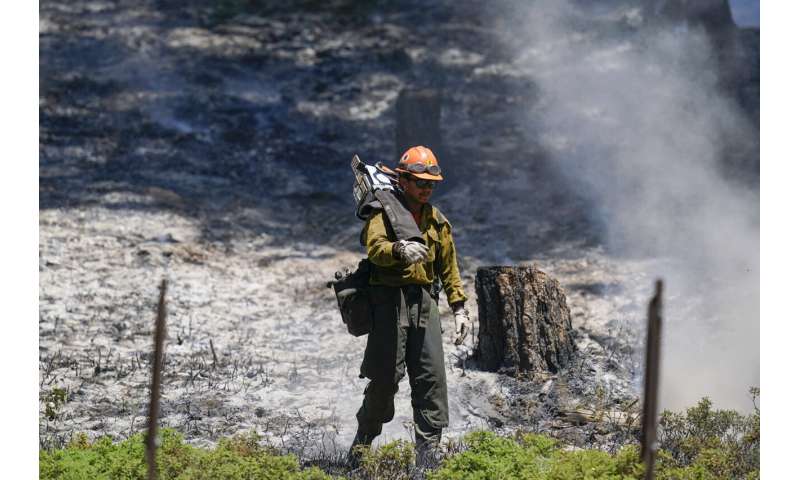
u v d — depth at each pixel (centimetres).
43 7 10125
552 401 2528
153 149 6512
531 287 2747
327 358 3084
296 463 1738
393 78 8212
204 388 2709
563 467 1620
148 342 3203
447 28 9512
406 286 1922
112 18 9831
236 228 5081
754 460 1873
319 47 9062
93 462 1748
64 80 7894
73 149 6391
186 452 1745
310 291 4069
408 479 1794
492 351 2770
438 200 5544
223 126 7088
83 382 2712
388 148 6725
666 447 2002
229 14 10038
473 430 2334
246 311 3719
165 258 4406
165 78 8100
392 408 1986
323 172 6325
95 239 4594
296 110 7538
